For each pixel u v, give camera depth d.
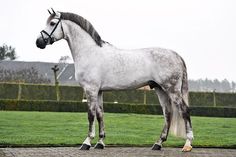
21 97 35.75
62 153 8.16
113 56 9.31
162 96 9.55
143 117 22.88
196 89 83.81
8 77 60.84
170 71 9.10
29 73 64.12
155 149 9.27
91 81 9.15
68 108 30.55
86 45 9.33
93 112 9.09
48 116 20.77
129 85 9.29
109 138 11.35
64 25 9.51
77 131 13.16
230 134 13.51
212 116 32.16
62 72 67.94
